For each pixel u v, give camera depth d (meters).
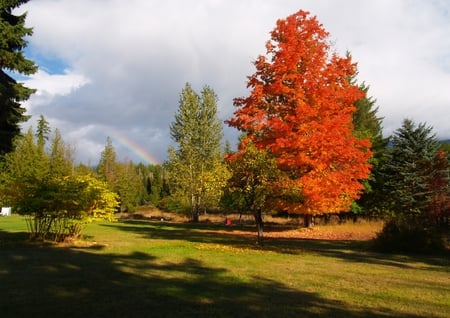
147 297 6.86
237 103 21.47
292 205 20.36
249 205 16.78
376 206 34.09
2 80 16.98
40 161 52.81
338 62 20.77
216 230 26.19
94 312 5.93
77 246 14.78
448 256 13.23
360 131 34.28
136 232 22.98
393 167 31.97
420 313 6.21
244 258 12.09
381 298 7.14
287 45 20.06
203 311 6.02
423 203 28.56
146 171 107.31
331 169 21.27
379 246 14.48
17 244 14.95
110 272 9.23
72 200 15.71
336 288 7.91
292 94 20.19
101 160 64.25
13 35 16.44
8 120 17.83
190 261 11.27
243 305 6.43
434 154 31.03
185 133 40.38
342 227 25.41
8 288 7.44
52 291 7.23
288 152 19.48
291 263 11.21
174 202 48.97
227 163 17.64
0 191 16.25
